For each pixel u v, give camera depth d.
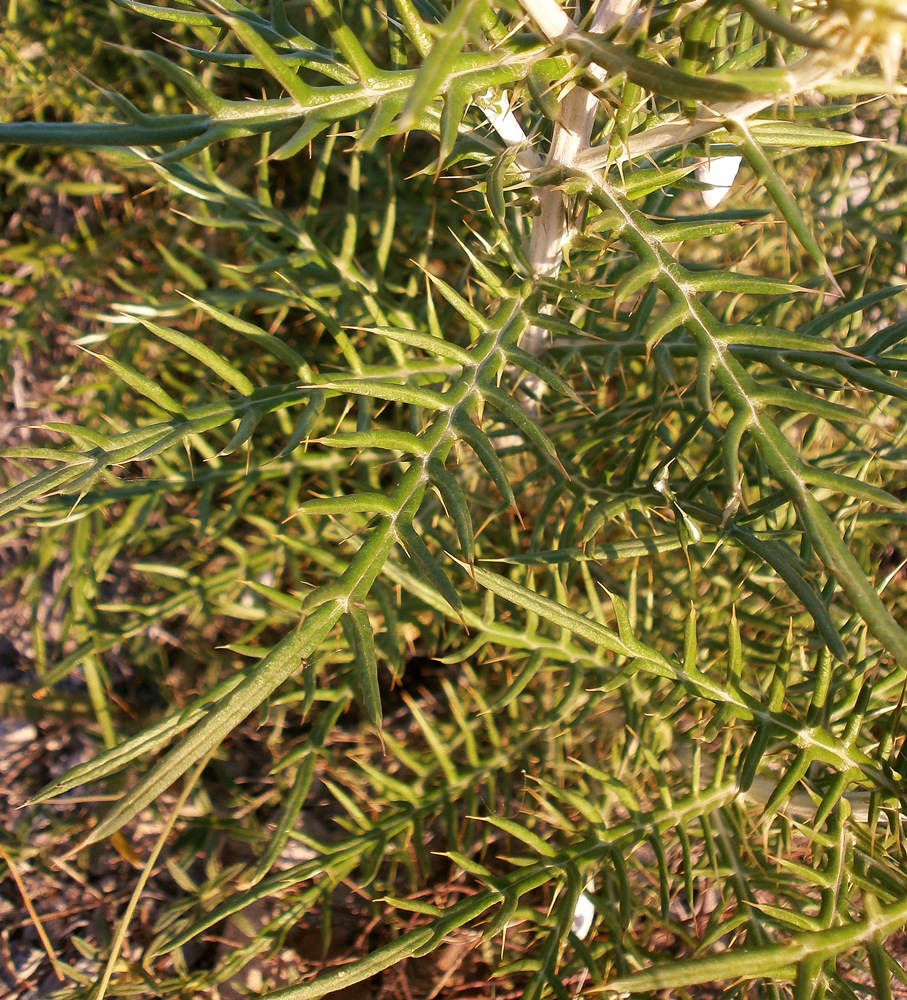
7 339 0.55
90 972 0.49
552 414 0.50
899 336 0.32
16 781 0.53
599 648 0.41
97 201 0.60
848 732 0.32
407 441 0.26
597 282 0.47
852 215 0.60
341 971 0.28
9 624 0.57
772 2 0.24
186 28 0.60
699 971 0.27
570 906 0.32
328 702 0.55
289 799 0.39
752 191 0.26
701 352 0.27
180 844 0.50
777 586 0.48
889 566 0.61
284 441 0.57
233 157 0.62
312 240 0.48
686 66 0.26
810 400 0.25
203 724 0.22
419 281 0.59
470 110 0.38
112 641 0.46
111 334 0.51
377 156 0.60
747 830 0.44
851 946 0.28
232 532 0.58
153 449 0.28
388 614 0.44
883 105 0.63
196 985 0.40
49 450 0.27
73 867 0.51
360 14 0.55
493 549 0.53
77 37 0.60
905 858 0.32
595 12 0.26
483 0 0.18
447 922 0.30
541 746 0.48
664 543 0.38
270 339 0.32
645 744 0.40
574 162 0.32
